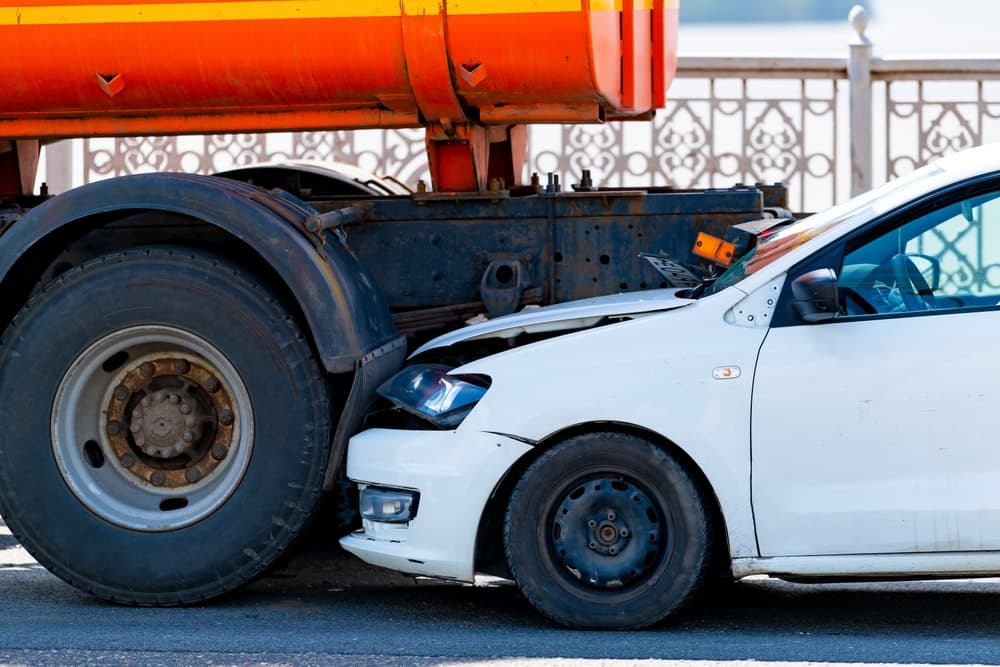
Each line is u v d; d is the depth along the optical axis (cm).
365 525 988
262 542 1032
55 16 1100
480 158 1158
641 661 860
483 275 1149
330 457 1032
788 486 911
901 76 1770
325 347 1025
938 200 929
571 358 942
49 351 1052
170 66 1098
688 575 924
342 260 1077
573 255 1148
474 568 953
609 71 1098
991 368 895
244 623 988
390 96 1104
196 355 1060
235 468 1041
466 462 945
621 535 934
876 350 907
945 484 897
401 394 988
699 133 1791
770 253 980
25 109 1137
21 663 877
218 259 1048
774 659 865
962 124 1764
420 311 1149
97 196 1051
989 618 982
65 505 1050
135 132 1152
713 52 1795
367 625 979
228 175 1348
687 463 929
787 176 1791
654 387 922
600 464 933
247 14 1085
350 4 1073
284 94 1108
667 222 1141
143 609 1041
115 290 1045
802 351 914
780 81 1783
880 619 981
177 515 1045
